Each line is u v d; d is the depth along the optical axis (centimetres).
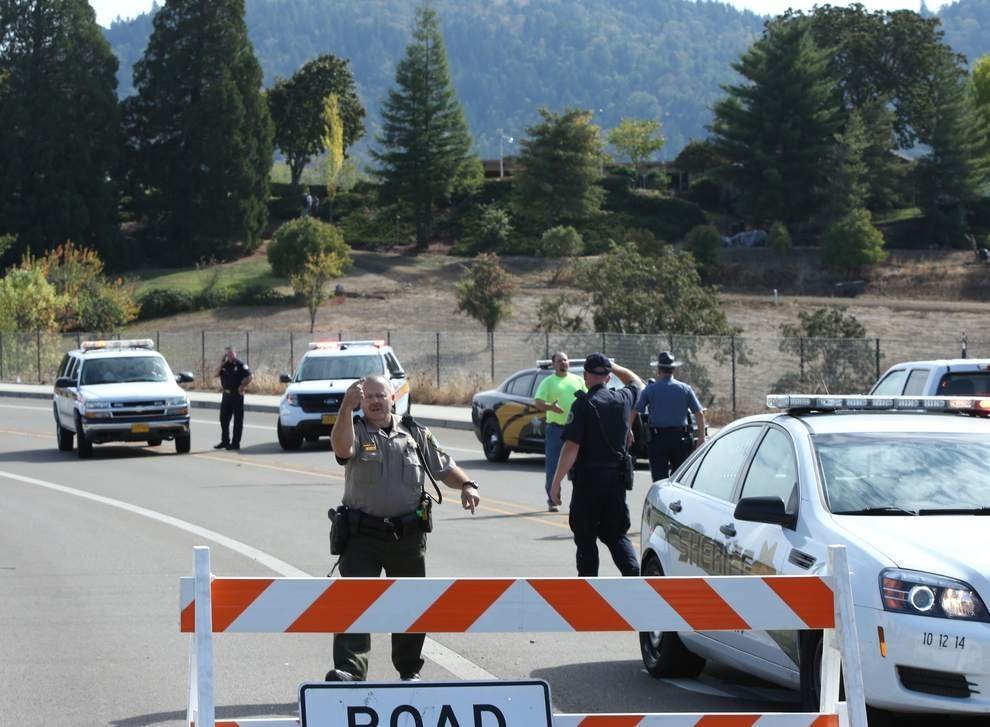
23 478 2614
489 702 595
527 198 11994
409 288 10100
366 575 861
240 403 3169
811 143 11700
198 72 11806
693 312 4903
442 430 3681
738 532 884
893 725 814
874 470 848
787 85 11669
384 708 589
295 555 1592
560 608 603
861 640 734
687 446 1719
